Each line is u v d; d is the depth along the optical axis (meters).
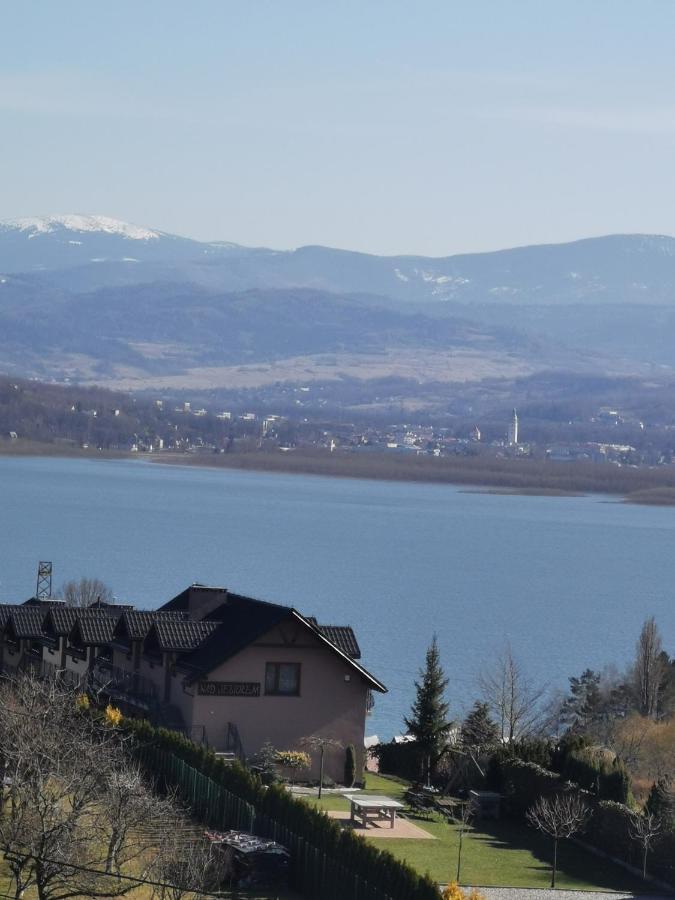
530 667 177.75
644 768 100.06
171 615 96.75
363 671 88.44
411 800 81.94
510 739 95.44
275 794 63.88
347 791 84.81
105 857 55.66
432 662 96.25
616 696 132.88
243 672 87.06
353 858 56.34
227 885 60.53
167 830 57.88
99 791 57.47
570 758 78.12
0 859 58.56
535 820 72.69
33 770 54.06
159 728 77.62
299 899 59.12
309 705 88.00
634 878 67.19
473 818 79.25
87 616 101.44
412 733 98.12
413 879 53.00
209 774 70.62
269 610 89.44
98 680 96.31
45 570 155.00
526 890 63.81
